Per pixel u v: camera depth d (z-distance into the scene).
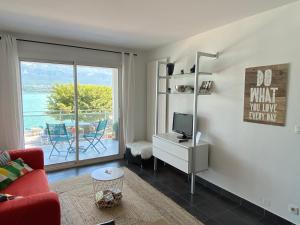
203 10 2.35
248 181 2.60
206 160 3.07
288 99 2.15
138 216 2.35
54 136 4.07
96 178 2.41
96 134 4.50
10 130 3.24
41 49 3.52
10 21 2.77
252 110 2.49
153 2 2.16
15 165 2.46
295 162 2.13
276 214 2.32
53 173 3.64
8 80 3.19
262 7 2.24
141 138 4.69
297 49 2.07
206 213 2.48
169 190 3.05
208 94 3.04
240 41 2.62
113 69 4.39
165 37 3.47
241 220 2.36
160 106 4.16
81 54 3.87
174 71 3.79
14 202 1.59
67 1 2.16
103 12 2.44
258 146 2.46
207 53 2.95
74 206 2.53
